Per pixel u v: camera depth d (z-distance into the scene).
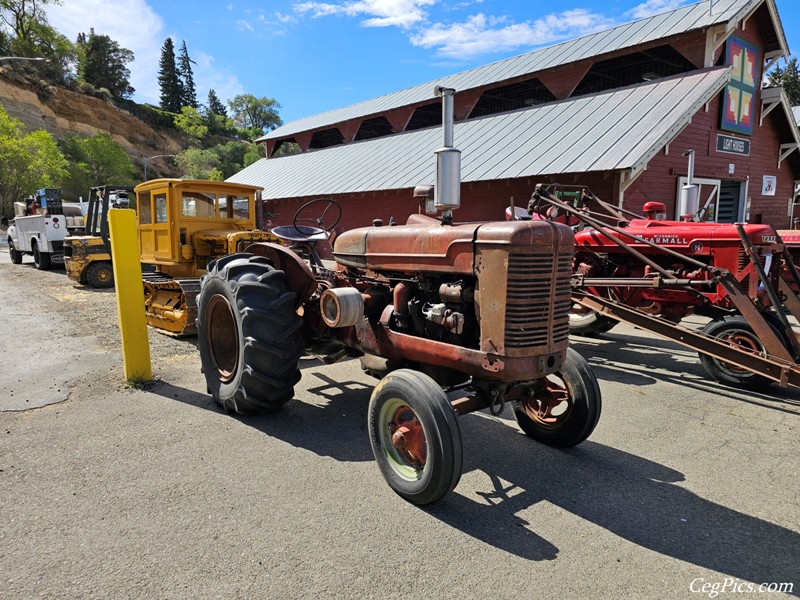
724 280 4.69
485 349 2.76
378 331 3.45
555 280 2.76
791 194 16.48
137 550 2.39
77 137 51.19
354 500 2.85
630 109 12.31
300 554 2.38
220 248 7.24
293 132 25.66
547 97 19.78
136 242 4.67
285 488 2.97
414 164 16.23
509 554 2.40
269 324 3.78
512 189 12.66
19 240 16.59
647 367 5.64
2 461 3.26
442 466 2.62
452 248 2.92
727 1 13.20
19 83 51.44
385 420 2.99
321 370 5.38
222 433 3.72
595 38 15.88
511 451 3.52
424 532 2.57
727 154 13.60
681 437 3.78
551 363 2.80
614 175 10.58
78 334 6.82
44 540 2.46
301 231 4.69
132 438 3.62
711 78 11.84
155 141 68.00
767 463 3.37
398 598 2.10
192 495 2.88
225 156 73.69
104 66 77.38
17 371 5.16
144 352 4.82
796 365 4.21
